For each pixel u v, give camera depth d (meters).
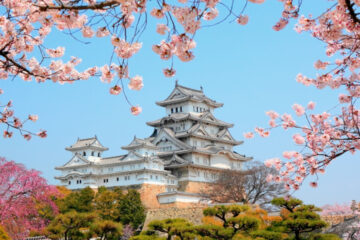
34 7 11.16
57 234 45.91
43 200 39.69
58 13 10.12
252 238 35.88
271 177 16.86
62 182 104.75
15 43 11.79
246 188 80.56
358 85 13.77
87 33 10.34
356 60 13.05
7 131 14.54
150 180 96.56
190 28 8.66
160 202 92.69
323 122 15.88
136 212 78.81
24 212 36.53
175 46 9.07
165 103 122.56
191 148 105.81
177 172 106.38
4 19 11.14
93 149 108.56
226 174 88.12
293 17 11.61
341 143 15.67
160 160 100.19
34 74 12.41
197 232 38.38
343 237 41.81
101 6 9.04
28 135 14.62
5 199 35.09
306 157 15.89
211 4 8.55
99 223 48.88
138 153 98.88
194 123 118.12
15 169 35.66
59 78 12.45
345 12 10.68
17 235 36.84
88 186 91.62
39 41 12.55
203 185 106.69
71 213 47.44
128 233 71.69
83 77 12.66
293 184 16.39
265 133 17.12
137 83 10.43
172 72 9.89
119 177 99.69
